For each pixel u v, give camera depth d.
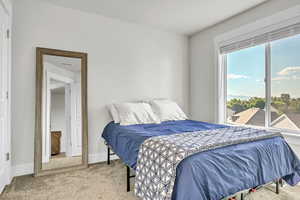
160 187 1.28
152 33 3.33
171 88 3.54
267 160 1.60
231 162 1.41
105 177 2.27
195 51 3.62
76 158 2.60
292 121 2.28
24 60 2.35
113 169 2.54
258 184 1.52
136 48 3.16
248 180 1.45
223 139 1.58
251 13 2.63
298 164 1.79
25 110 2.36
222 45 3.07
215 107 3.19
